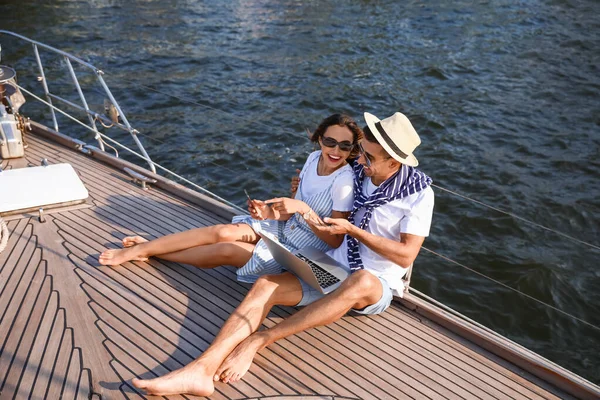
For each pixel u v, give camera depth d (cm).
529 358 298
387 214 304
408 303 339
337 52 1352
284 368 288
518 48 1393
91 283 337
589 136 962
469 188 801
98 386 269
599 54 1355
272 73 1206
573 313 588
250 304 291
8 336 294
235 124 962
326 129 310
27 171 431
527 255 669
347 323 323
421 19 1625
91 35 1395
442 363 301
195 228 372
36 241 372
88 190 441
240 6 1695
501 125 992
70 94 1066
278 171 824
